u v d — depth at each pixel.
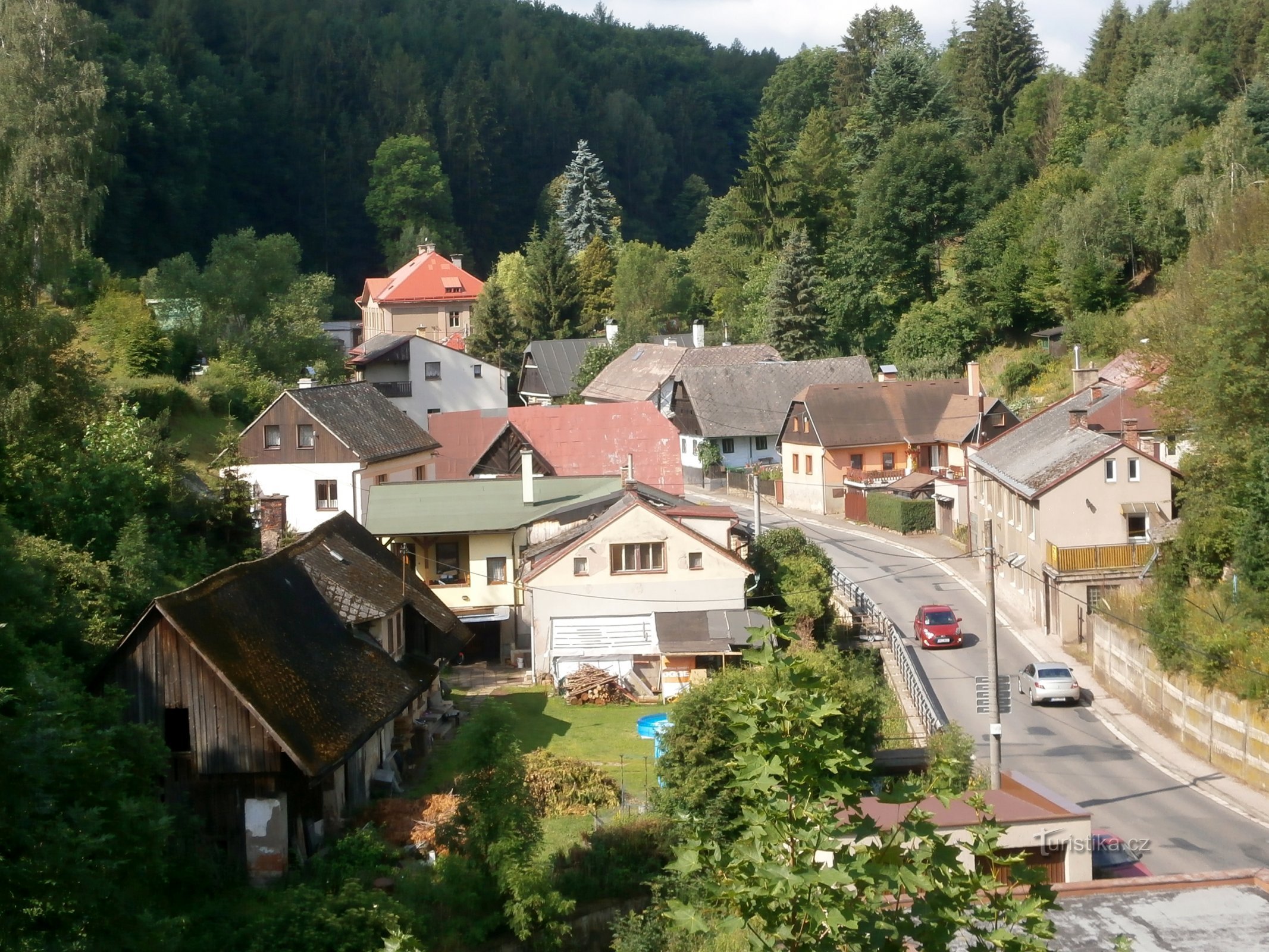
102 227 97.94
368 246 134.00
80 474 37.47
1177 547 41.31
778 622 41.47
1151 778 33.66
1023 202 93.62
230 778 25.42
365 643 31.80
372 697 29.52
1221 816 30.44
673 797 27.08
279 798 25.33
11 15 52.56
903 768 30.23
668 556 42.66
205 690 25.34
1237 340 39.53
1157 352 50.09
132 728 22.77
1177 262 72.75
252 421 60.22
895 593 52.47
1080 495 46.72
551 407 63.59
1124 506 46.72
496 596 46.34
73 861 14.44
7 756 13.88
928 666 43.50
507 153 149.75
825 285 94.12
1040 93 119.50
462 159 142.88
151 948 16.33
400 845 26.25
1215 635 35.38
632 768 33.09
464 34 169.50
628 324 102.88
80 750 16.66
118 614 32.06
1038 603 47.97
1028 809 23.41
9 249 38.84
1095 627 43.12
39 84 52.53
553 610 42.88
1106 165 94.44
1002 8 125.50
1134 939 15.90
